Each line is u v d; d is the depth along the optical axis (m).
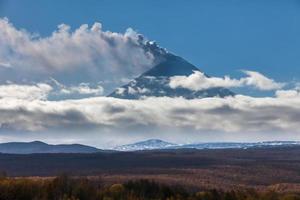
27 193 161.50
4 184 159.38
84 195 167.25
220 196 183.62
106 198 167.50
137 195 173.12
